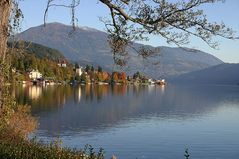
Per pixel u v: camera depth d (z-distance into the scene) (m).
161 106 105.69
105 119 69.31
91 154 9.73
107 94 145.88
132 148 41.56
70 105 92.88
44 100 98.62
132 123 65.06
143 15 10.94
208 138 50.28
